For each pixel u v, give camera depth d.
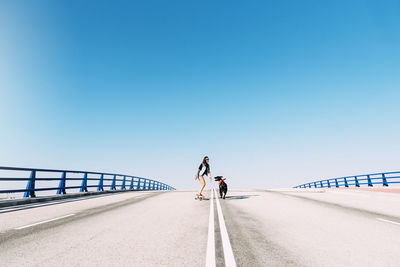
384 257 2.98
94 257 2.97
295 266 2.70
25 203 8.40
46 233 4.14
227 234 4.06
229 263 2.78
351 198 10.10
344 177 19.08
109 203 8.66
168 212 6.41
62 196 10.40
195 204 8.16
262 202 8.64
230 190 16.39
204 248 3.32
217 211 6.54
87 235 4.00
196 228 4.50
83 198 10.79
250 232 4.20
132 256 3.01
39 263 2.78
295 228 4.50
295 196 11.07
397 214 6.04
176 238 3.81
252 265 2.72
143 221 5.18
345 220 5.26
